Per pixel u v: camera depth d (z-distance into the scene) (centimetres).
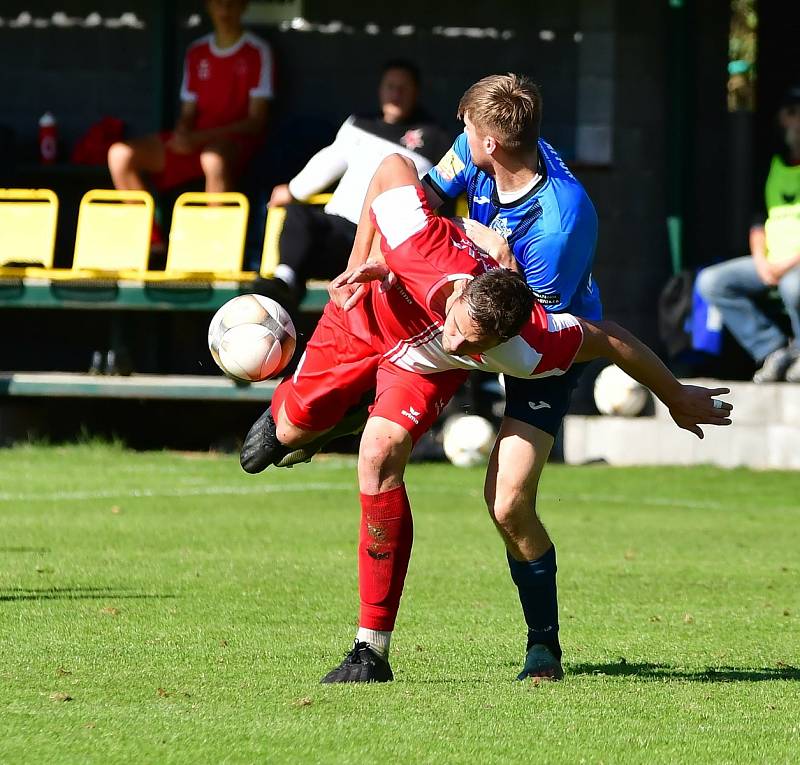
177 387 5053
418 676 1853
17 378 5134
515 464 1831
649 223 5803
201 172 5397
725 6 5912
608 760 1439
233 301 2064
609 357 1836
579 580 2727
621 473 4694
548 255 1875
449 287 1742
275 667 1881
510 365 1761
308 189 4638
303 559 2883
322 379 1939
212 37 5478
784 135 5216
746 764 1438
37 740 1473
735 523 3612
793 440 4878
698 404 1867
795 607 2461
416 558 2952
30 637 2059
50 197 5262
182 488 4081
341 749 1455
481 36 5750
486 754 1449
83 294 5072
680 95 5759
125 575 2647
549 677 1841
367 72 5753
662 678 1873
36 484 4091
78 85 5822
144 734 1502
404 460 1811
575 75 5753
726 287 5112
